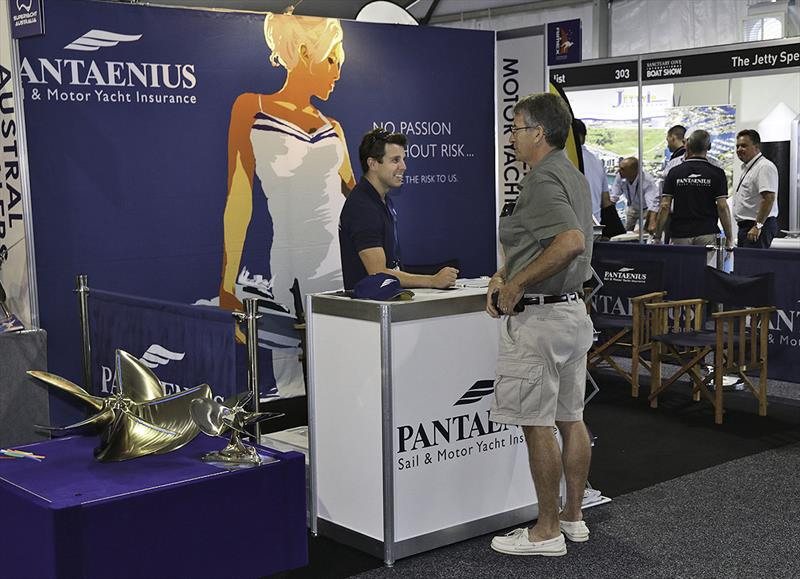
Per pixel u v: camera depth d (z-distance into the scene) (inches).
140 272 186.5
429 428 136.3
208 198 195.0
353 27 211.3
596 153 297.1
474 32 229.1
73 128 175.6
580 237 125.7
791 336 233.3
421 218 224.7
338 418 139.0
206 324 124.0
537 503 149.2
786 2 312.2
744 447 192.1
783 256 232.7
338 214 214.2
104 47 178.2
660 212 282.5
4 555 103.3
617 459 184.2
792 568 131.3
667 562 133.6
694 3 350.9
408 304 132.1
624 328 239.6
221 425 105.3
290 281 208.5
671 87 286.5
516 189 214.5
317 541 142.7
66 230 176.1
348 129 213.3
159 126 186.9
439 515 138.9
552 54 201.5
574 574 129.8
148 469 106.3
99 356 150.8
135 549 98.2
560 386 138.3
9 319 158.9
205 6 239.6
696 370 222.2
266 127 201.6
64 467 108.0
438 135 225.9
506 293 128.8
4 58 162.2
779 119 268.7
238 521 105.2
